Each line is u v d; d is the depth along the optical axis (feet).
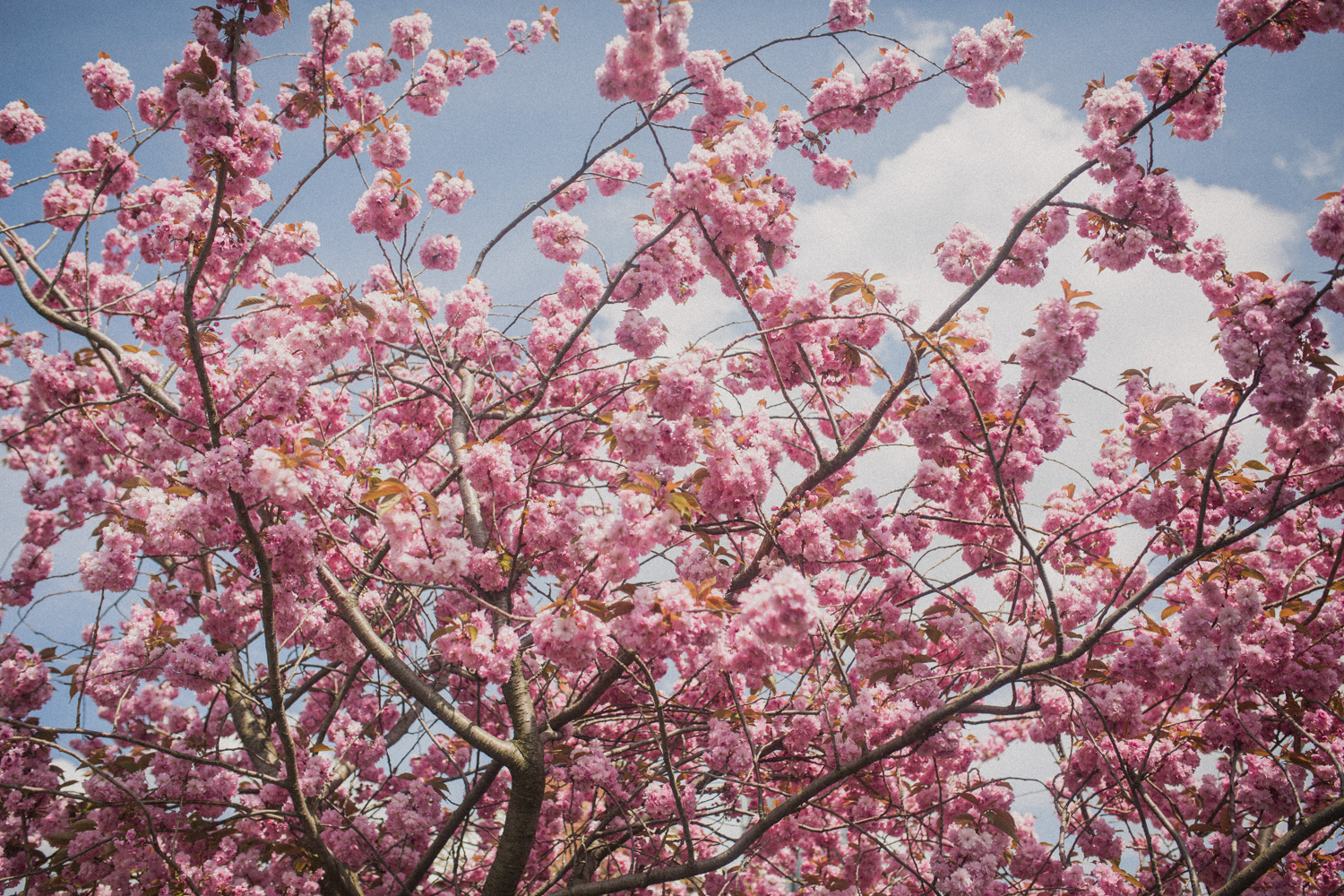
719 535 17.25
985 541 18.20
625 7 13.55
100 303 22.39
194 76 13.44
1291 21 14.80
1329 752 13.84
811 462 21.91
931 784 18.26
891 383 16.90
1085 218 16.53
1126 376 19.92
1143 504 16.65
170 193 18.11
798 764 17.95
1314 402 13.07
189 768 17.35
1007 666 13.71
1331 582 14.75
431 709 15.26
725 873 18.65
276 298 15.69
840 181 20.22
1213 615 14.57
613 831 16.65
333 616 17.84
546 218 19.97
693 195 15.30
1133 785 13.28
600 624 12.29
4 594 20.65
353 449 20.98
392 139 18.12
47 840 16.22
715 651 12.39
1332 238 12.73
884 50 19.54
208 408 13.15
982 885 14.03
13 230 18.47
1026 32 18.37
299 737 19.30
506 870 14.92
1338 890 15.80
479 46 21.56
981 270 16.30
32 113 20.77
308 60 19.06
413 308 18.24
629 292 17.29
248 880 16.89
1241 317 13.12
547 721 15.92
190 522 13.61
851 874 18.93
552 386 21.26
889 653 15.60
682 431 14.79
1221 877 16.46
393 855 16.67
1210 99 15.24
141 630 18.06
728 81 17.22
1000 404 15.70
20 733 17.65
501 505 18.48
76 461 22.47
